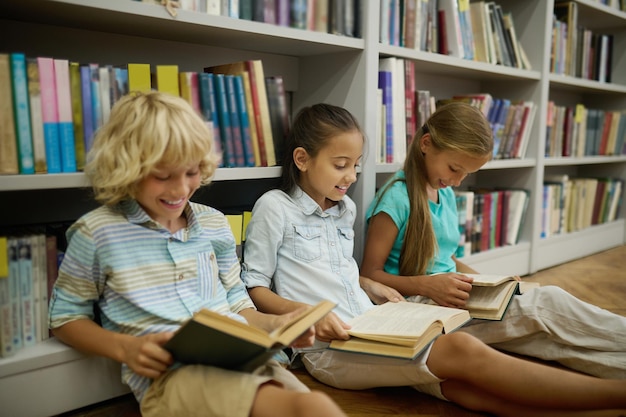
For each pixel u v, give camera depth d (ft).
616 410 2.99
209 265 3.36
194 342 2.60
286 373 3.15
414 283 4.32
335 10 4.81
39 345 3.38
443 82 7.34
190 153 2.94
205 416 2.64
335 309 4.01
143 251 3.10
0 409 3.15
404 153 5.46
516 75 6.89
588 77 8.73
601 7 8.37
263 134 4.36
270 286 4.26
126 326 3.05
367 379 3.74
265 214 4.02
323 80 5.37
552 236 8.11
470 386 3.56
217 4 4.04
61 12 3.59
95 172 3.10
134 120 2.92
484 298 4.20
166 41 4.71
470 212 6.50
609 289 6.87
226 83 4.12
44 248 3.39
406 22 5.46
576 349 4.09
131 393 3.79
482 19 6.39
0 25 3.84
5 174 3.18
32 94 3.24
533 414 3.29
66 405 3.39
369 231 4.75
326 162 4.03
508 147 7.00
